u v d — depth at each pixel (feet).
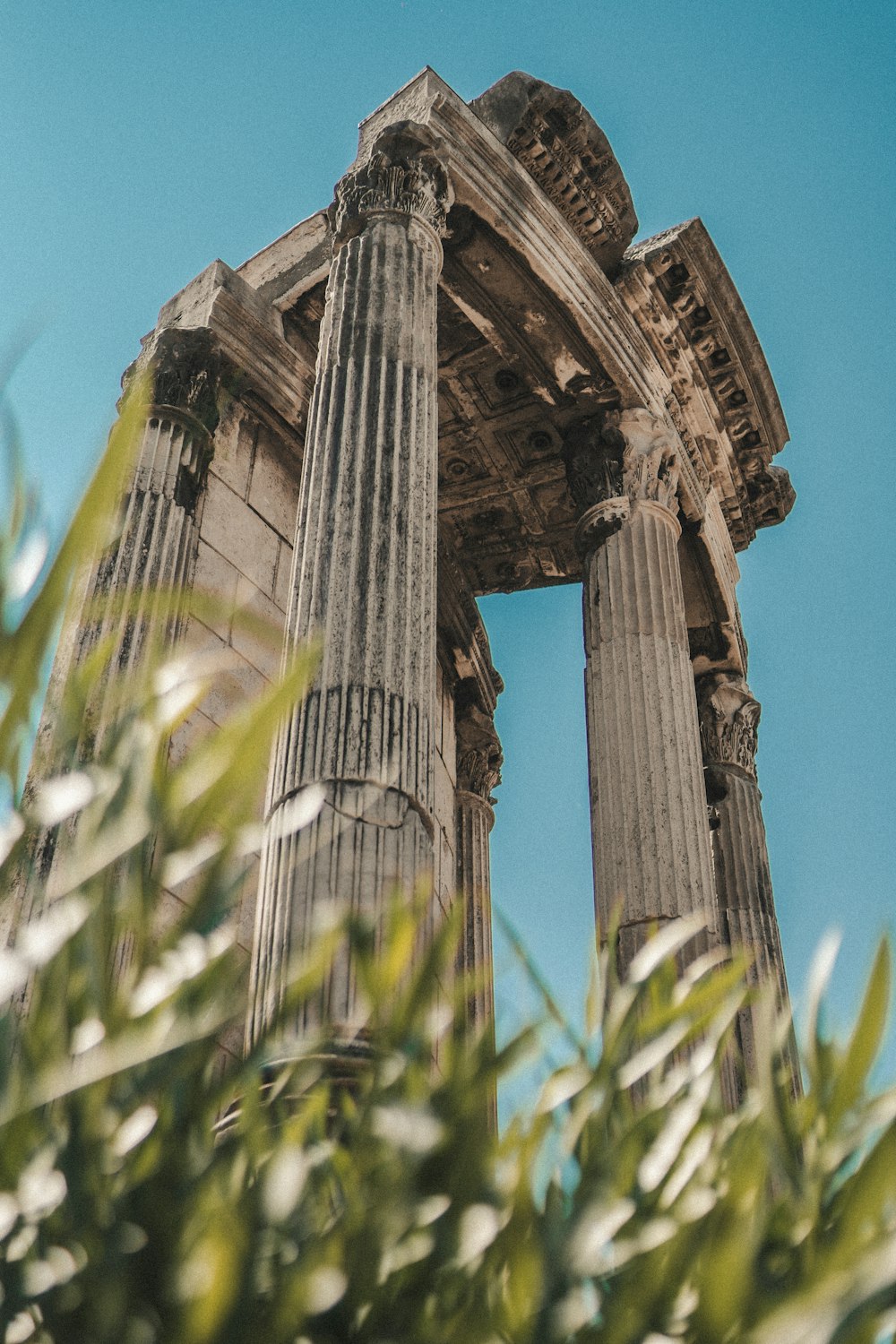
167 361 57.36
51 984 13.28
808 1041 14.87
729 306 66.39
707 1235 13.76
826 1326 9.71
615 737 56.29
